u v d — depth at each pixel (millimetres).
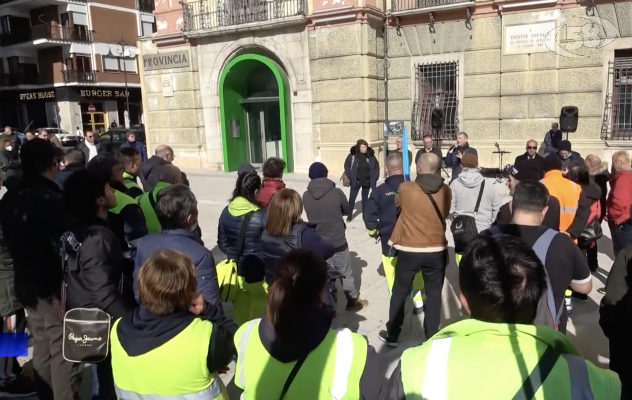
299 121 15219
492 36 12648
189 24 16547
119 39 35594
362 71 13703
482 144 13133
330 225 4883
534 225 2748
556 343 1394
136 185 4680
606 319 2637
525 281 1434
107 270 2719
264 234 3555
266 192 4426
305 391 1823
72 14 32750
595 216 4820
